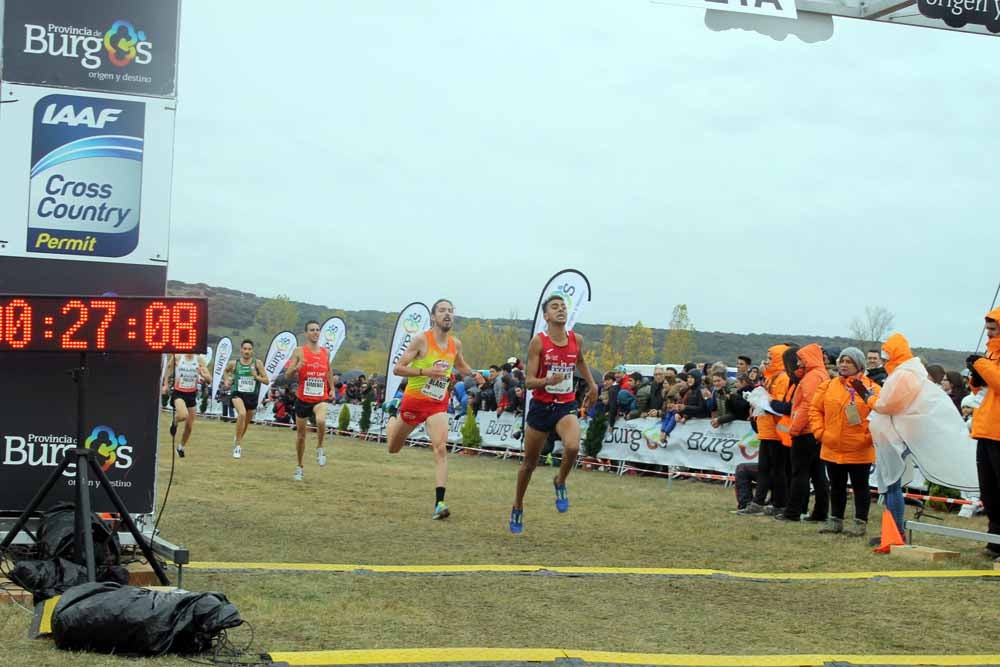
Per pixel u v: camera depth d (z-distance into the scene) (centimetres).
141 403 613
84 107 603
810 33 809
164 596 411
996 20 821
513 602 536
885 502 838
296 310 12675
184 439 1602
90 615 396
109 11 608
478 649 418
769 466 1050
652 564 691
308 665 389
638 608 534
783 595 589
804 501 978
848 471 893
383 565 641
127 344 517
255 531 786
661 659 420
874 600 582
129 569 554
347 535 785
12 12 591
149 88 614
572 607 530
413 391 932
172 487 1120
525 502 1097
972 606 573
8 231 588
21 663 372
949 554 760
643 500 1162
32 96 594
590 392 833
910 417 821
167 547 564
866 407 872
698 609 538
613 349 8956
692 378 1513
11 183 589
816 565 713
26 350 504
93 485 604
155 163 614
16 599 482
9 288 587
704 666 412
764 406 1037
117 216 607
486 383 2152
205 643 408
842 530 905
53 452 596
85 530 485
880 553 779
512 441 1961
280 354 3403
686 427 1491
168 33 618
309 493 1115
